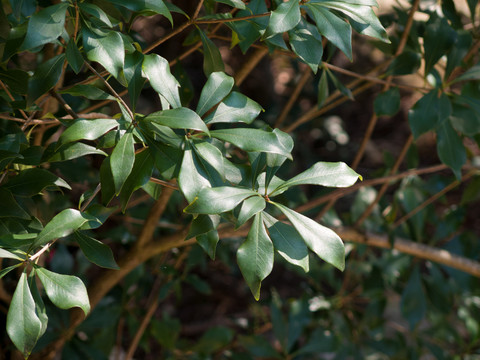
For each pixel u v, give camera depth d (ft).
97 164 4.97
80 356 5.26
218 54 3.62
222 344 6.08
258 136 3.12
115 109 4.54
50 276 3.02
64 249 5.13
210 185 3.11
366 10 3.25
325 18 3.21
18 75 3.46
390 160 5.90
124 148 3.06
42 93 3.25
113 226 6.07
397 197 5.70
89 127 3.09
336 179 3.13
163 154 3.13
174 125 3.03
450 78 4.53
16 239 3.16
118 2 3.18
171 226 5.73
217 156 3.10
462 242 6.10
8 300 4.56
